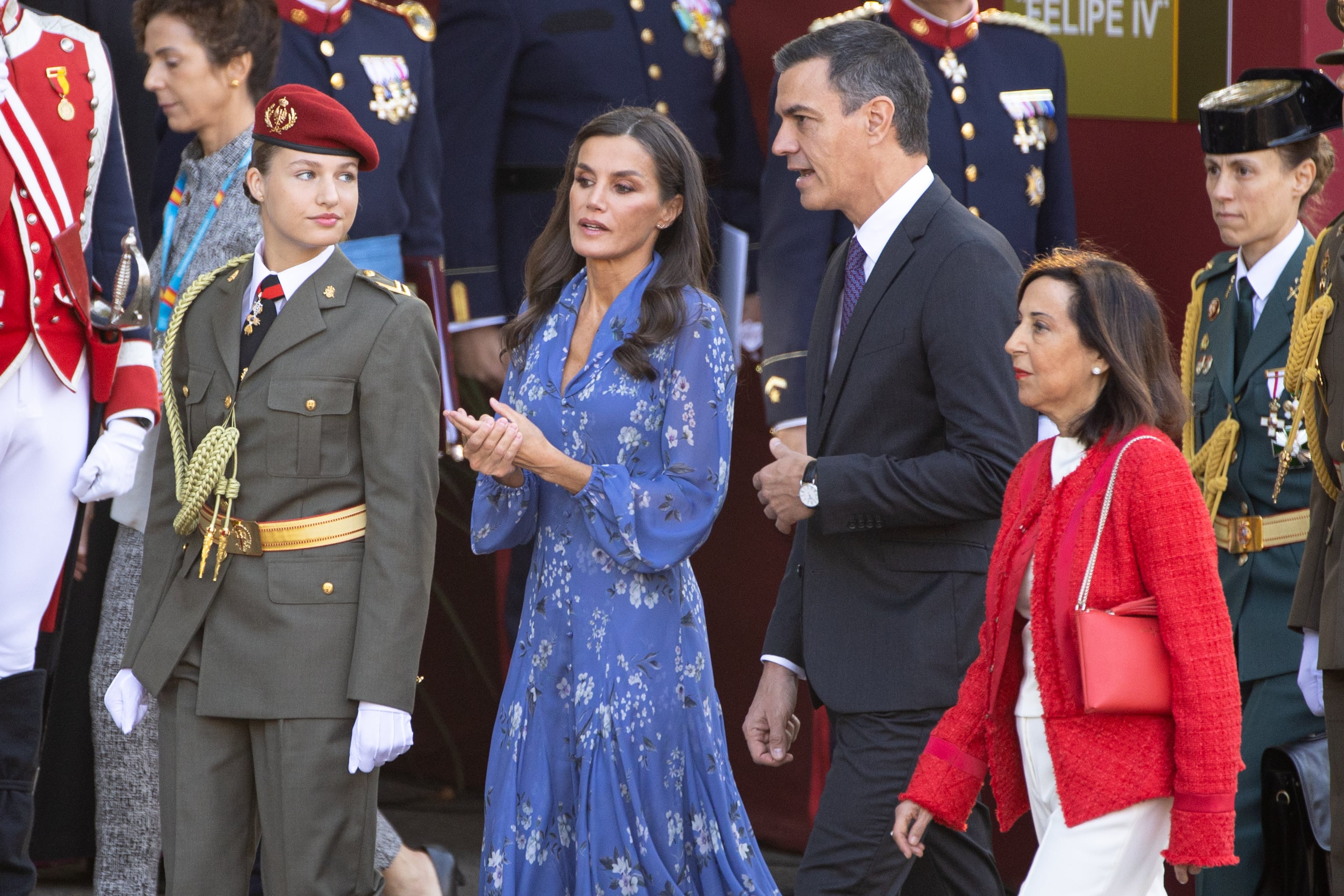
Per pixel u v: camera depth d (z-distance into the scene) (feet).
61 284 53.62
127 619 57.67
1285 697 56.70
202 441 44.50
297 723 43.80
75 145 54.54
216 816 44.83
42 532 53.93
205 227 57.62
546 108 67.97
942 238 46.91
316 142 44.62
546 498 46.34
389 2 69.72
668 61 68.90
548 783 45.09
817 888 47.47
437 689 81.25
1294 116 57.36
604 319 46.01
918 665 46.68
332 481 44.45
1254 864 56.54
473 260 68.18
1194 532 37.27
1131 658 36.96
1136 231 70.74
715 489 45.29
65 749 64.80
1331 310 50.14
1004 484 45.27
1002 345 45.83
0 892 52.49
